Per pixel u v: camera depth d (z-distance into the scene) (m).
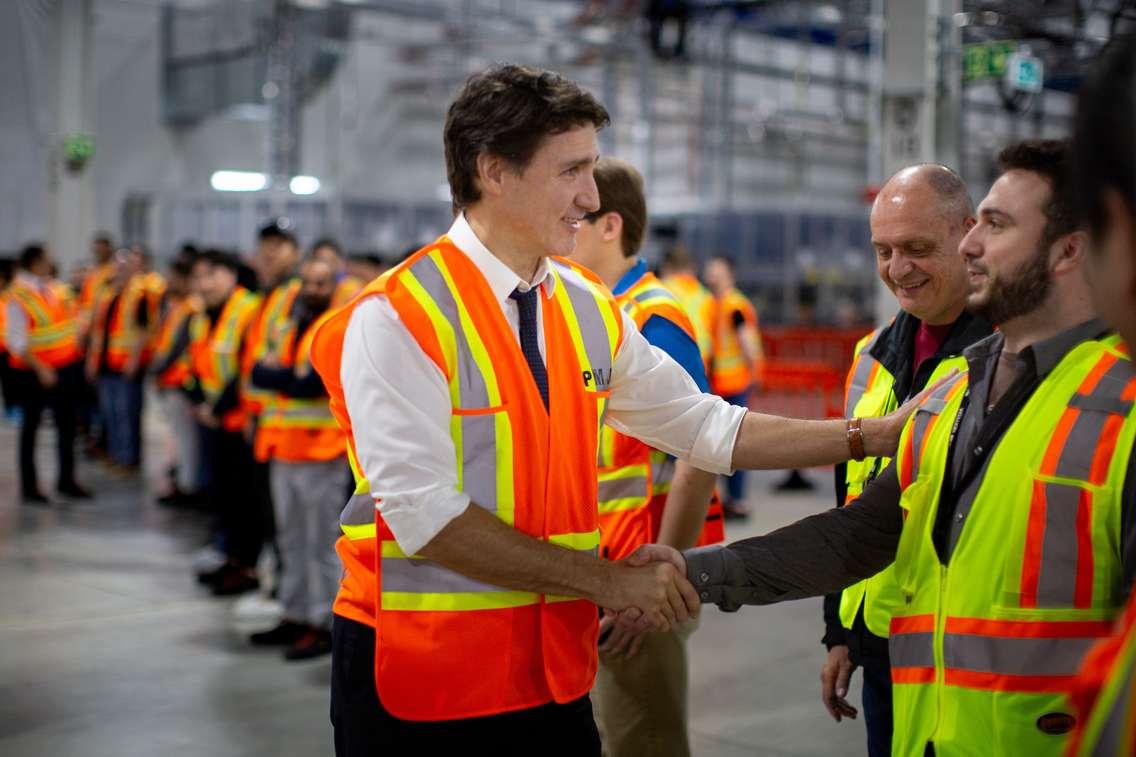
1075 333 1.58
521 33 17.66
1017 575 1.55
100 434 11.43
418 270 1.82
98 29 19.91
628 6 16.97
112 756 4.11
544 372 1.87
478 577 1.75
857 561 1.85
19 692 4.77
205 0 19.89
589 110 1.83
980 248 1.65
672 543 2.54
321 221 17.45
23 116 18.86
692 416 2.06
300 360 5.12
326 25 19.16
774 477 10.64
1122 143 0.81
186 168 20.78
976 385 1.68
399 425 1.73
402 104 21.03
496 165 1.83
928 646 1.64
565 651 1.85
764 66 20.41
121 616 5.92
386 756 1.84
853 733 4.33
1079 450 1.52
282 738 4.30
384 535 1.80
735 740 4.26
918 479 1.70
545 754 1.86
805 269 17.77
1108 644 0.92
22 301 9.00
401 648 1.78
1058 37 11.42
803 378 11.23
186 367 8.86
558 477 1.85
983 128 22.02
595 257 2.76
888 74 8.80
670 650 2.67
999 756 1.55
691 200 20.23
